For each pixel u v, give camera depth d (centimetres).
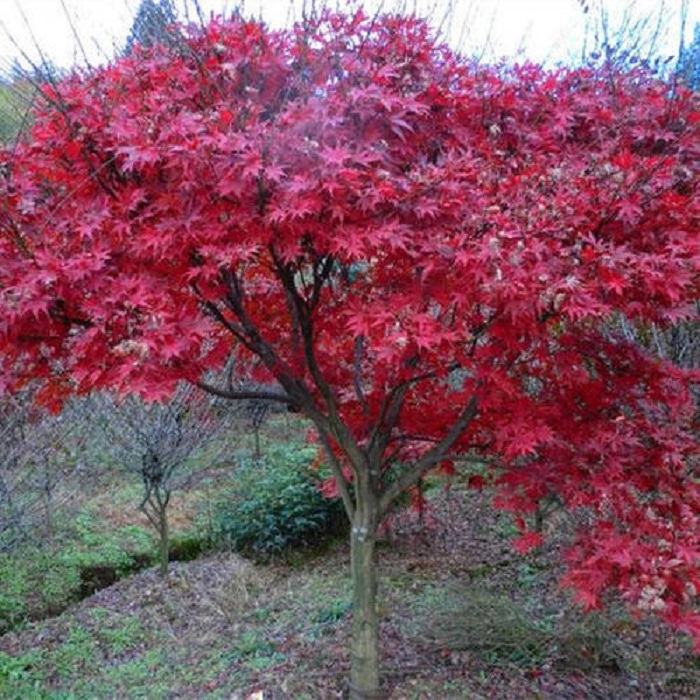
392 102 258
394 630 433
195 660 423
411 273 261
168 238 237
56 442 526
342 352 370
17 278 234
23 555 553
